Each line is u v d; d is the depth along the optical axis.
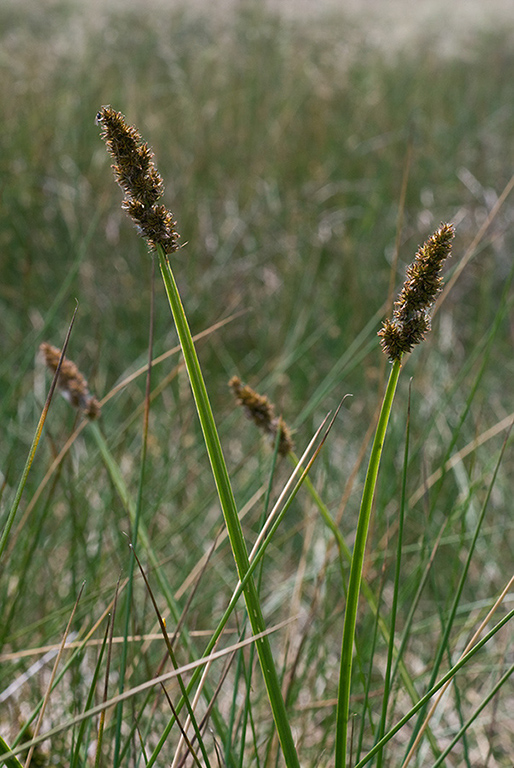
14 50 3.89
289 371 2.15
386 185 2.97
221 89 3.57
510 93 3.93
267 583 1.59
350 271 2.48
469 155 3.26
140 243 2.53
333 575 1.46
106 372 2.11
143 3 4.72
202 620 1.34
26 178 2.69
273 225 2.76
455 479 1.81
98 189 2.67
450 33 4.80
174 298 0.82
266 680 0.84
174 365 2.11
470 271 2.54
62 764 1.02
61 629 1.19
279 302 2.44
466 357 2.33
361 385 2.20
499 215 2.63
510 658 1.36
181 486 1.62
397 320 0.81
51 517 1.54
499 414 2.11
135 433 1.83
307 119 3.34
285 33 4.41
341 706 0.84
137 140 0.81
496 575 1.63
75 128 3.08
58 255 2.56
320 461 1.85
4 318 2.35
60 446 1.71
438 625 1.44
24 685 1.16
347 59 4.11
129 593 0.93
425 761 1.21
